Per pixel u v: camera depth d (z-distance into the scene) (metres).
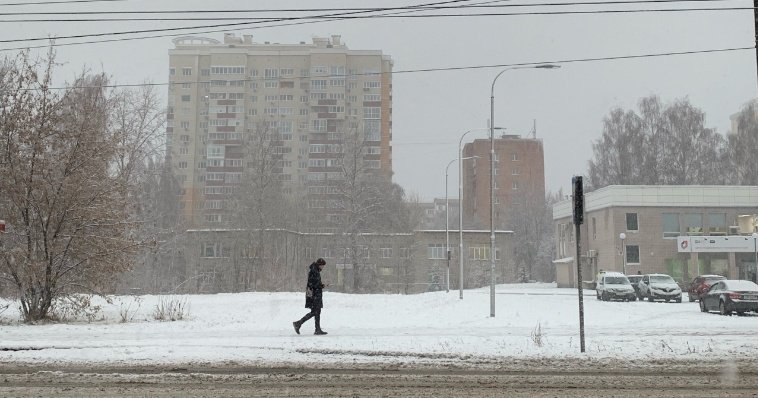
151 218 43.94
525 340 14.51
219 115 91.25
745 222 56.59
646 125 65.69
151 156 43.66
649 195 58.31
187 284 54.72
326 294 36.97
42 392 8.79
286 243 60.06
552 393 8.83
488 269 75.38
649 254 57.78
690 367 11.09
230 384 9.39
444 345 13.60
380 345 13.57
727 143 64.94
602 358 12.02
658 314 25.27
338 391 8.91
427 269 74.50
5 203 20.31
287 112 92.44
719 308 25.72
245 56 92.38
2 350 12.81
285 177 92.00
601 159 67.19
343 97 92.38
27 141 20.23
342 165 60.09
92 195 20.89
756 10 12.75
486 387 9.24
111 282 21.66
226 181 88.75
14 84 20.58
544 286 72.06
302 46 94.19
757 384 9.57
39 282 20.17
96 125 21.73
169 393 8.73
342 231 59.53
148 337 15.32
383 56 96.44
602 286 38.88
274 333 16.48
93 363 11.24
